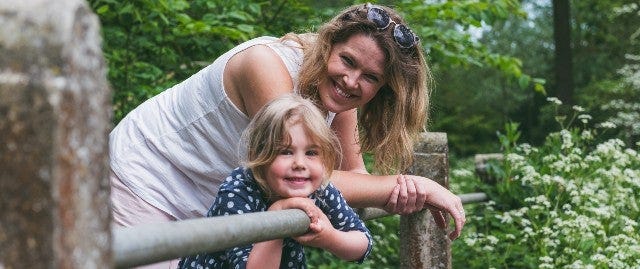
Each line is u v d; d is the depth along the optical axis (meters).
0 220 0.87
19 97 0.85
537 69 19.14
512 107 19.50
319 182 1.88
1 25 0.86
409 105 2.22
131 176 2.19
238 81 2.10
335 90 2.10
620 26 17.77
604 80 16.53
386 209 2.37
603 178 5.02
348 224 2.00
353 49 2.06
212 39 4.44
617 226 4.78
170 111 2.22
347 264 4.98
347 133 2.40
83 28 0.88
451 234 2.41
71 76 0.86
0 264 0.87
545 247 4.56
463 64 5.36
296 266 1.94
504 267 4.80
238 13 4.21
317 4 5.58
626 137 12.47
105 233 0.94
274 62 2.09
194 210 2.21
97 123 0.91
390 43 2.08
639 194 5.05
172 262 2.15
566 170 4.76
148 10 4.21
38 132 0.85
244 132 1.93
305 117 1.84
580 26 18.34
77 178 0.88
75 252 0.88
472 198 4.76
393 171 2.38
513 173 5.17
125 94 4.14
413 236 3.24
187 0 4.66
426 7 4.88
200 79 2.19
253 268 1.77
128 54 4.33
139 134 2.24
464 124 19.34
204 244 1.25
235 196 1.86
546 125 18.45
